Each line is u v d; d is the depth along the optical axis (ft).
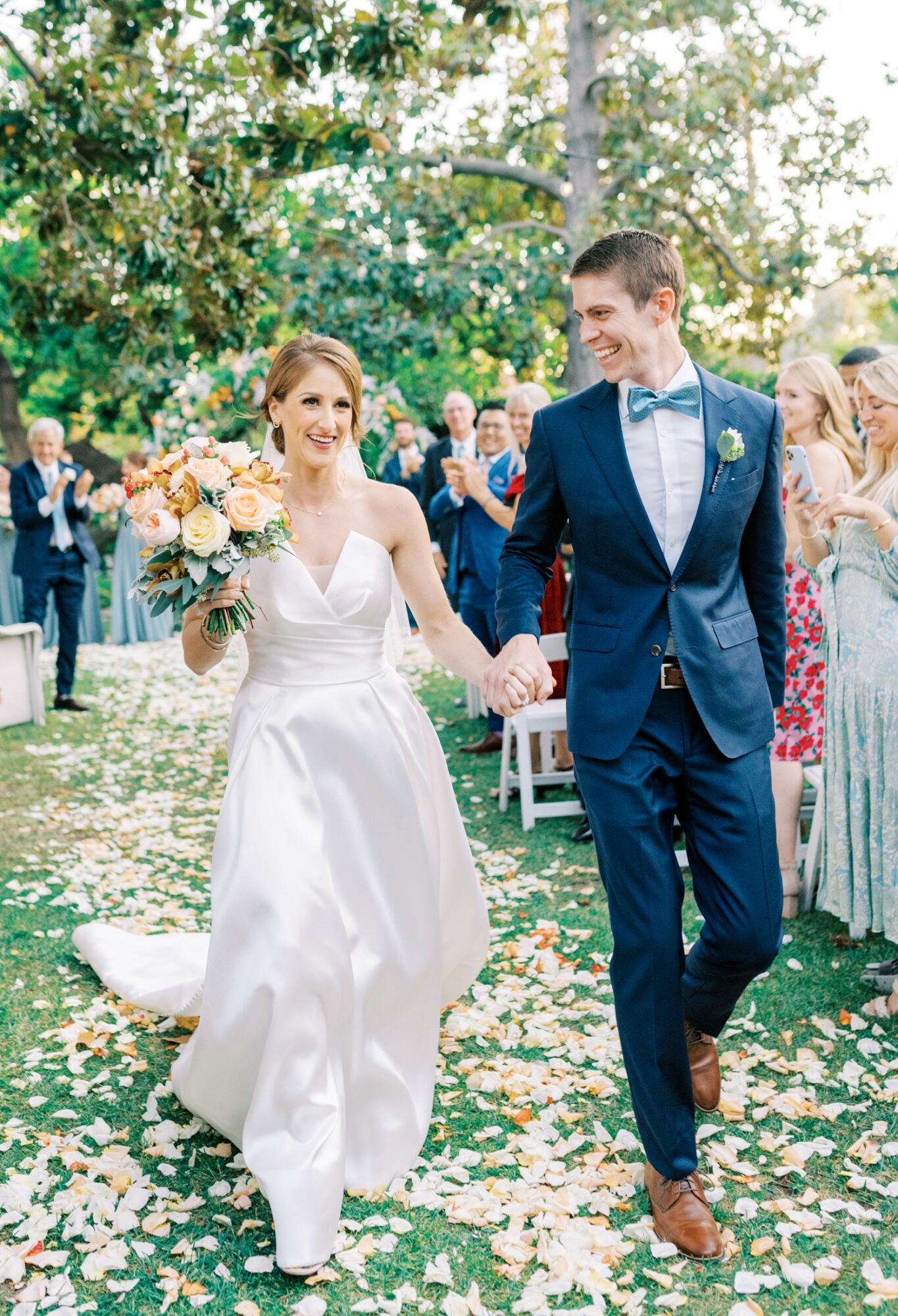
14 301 30.07
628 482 7.72
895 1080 9.45
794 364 12.85
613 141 40.73
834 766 11.20
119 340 30.17
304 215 43.04
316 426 8.74
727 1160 8.47
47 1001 11.45
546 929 12.85
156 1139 8.91
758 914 7.80
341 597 8.78
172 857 16.25
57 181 23.73
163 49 22.57
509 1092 9.46
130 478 8.29
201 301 27.04
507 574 8.40
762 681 8.11
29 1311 7.13
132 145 22.58
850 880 11.23
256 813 8.36
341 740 8.63
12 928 13.41
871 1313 6.98
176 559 8.18
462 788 18.83
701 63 38.17
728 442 7.64
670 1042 7.55
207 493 8.07
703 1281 7.31
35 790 19.90
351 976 8.24
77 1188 8.28
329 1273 7.34
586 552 7.99
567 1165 8.59
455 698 26.13
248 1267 7.44
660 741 7.79
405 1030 8.80
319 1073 7.87
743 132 39.40
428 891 8.92
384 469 33.09
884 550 10.58
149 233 23.73
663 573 7.74
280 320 44.45
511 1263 7.46
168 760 22.20
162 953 11.85
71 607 27.20
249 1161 7.73
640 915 7.57
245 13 21.74
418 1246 7.67
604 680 7.86
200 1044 8.16
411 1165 8.52
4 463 57.82
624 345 7.71
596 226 38.91
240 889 8.10
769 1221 7.89
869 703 10.75
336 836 8.55
